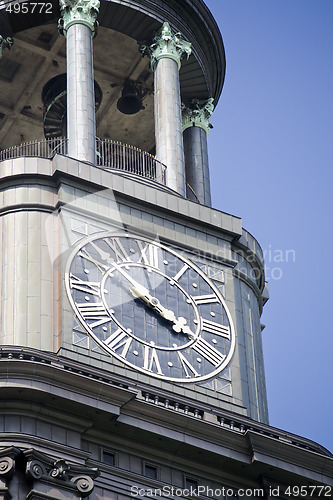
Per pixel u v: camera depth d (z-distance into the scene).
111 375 76.69
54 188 83.25
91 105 88.62
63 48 95.94
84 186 83.56
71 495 72.81
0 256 81.25
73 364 75.81
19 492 72.25
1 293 80.12
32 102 98.44
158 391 77.62
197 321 82.50
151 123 98.94
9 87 98.00
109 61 96.75
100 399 75.38
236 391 81.06
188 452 76.81
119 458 75.75
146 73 97.56
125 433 76.06
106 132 99.50
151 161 92.56
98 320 79.88
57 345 78.69
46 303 79.81
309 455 78.25
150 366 79.75
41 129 99.25
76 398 74.88
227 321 83.38
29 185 83.12
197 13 95.38
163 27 94.00
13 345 76.19
